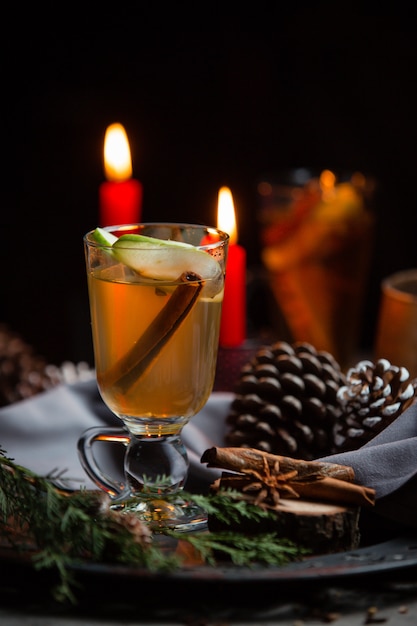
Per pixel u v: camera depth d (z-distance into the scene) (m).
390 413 0.81
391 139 1.71
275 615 0.68
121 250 0.74
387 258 1.72
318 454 0.83
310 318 1.17
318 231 1.15
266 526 0.71
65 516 0.69
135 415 0.77
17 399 1.01
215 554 0.71
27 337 1.85
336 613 0.68
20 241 1.89
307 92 1.76
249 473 0.73
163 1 1.79
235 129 1.82
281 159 1.82
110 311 0.75
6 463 0.74
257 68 1.79
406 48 1.68
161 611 0.68
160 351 0.75
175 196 1.87
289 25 1.75
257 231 1.85
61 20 1.81
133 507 0.77
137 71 1.83
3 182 1.88
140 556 0.68
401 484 0.74
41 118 1.86
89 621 0.67
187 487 0.82
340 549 0.72
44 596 0.69
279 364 0.84
